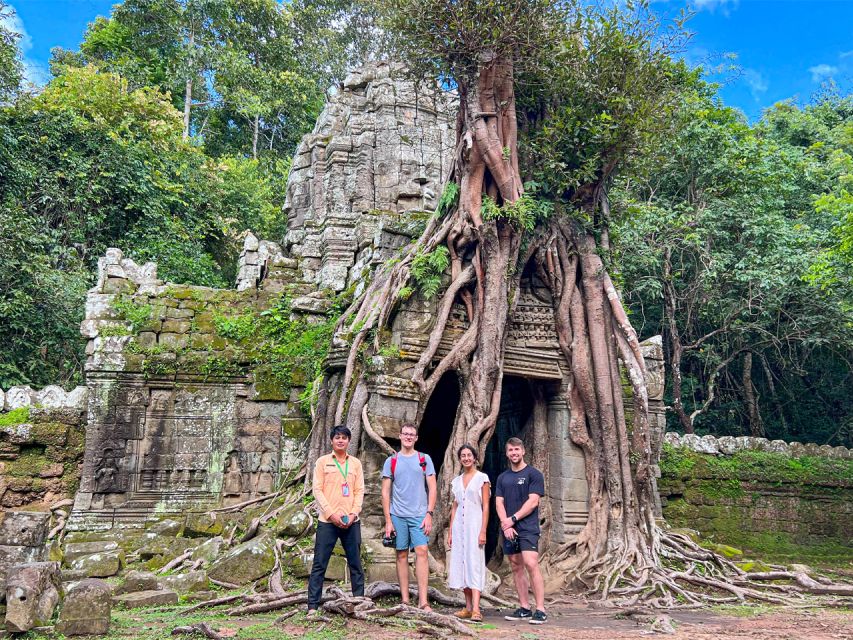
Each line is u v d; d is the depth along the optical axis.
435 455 14.44
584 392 11.59
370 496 10.38
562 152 11.76
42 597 6.38
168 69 30.92
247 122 34.66
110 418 12.83
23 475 12.65
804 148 24.47
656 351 14.53
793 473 16.48
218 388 13.53
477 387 10.81
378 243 13.34
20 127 19.89
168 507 12.78
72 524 12.16
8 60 19.62
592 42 11.66
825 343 21.38
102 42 30.89
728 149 20.33
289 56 33.25
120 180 21.33
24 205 19.88
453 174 11.96
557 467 11.73
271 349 13.91
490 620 7.44
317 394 12.34
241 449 13.36
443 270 11.41
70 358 18.89
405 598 7.36
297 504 11.23
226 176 27.25
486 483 7.51
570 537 11.26
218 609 7.86
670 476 15.79
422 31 11.05
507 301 11.32
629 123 11.45
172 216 23.14
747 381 21.89
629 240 19.30
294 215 18.72
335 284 15.62
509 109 11.50
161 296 13.86
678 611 8.69
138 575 8.88
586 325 11.95
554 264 12.02
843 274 17.50
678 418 22.22
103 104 22.73
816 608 9.00
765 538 16.02
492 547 12.92
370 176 17.88
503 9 10.88
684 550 11.20
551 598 9.71
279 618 6.80
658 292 19.78
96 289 13.51
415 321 11.20
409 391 10.70
